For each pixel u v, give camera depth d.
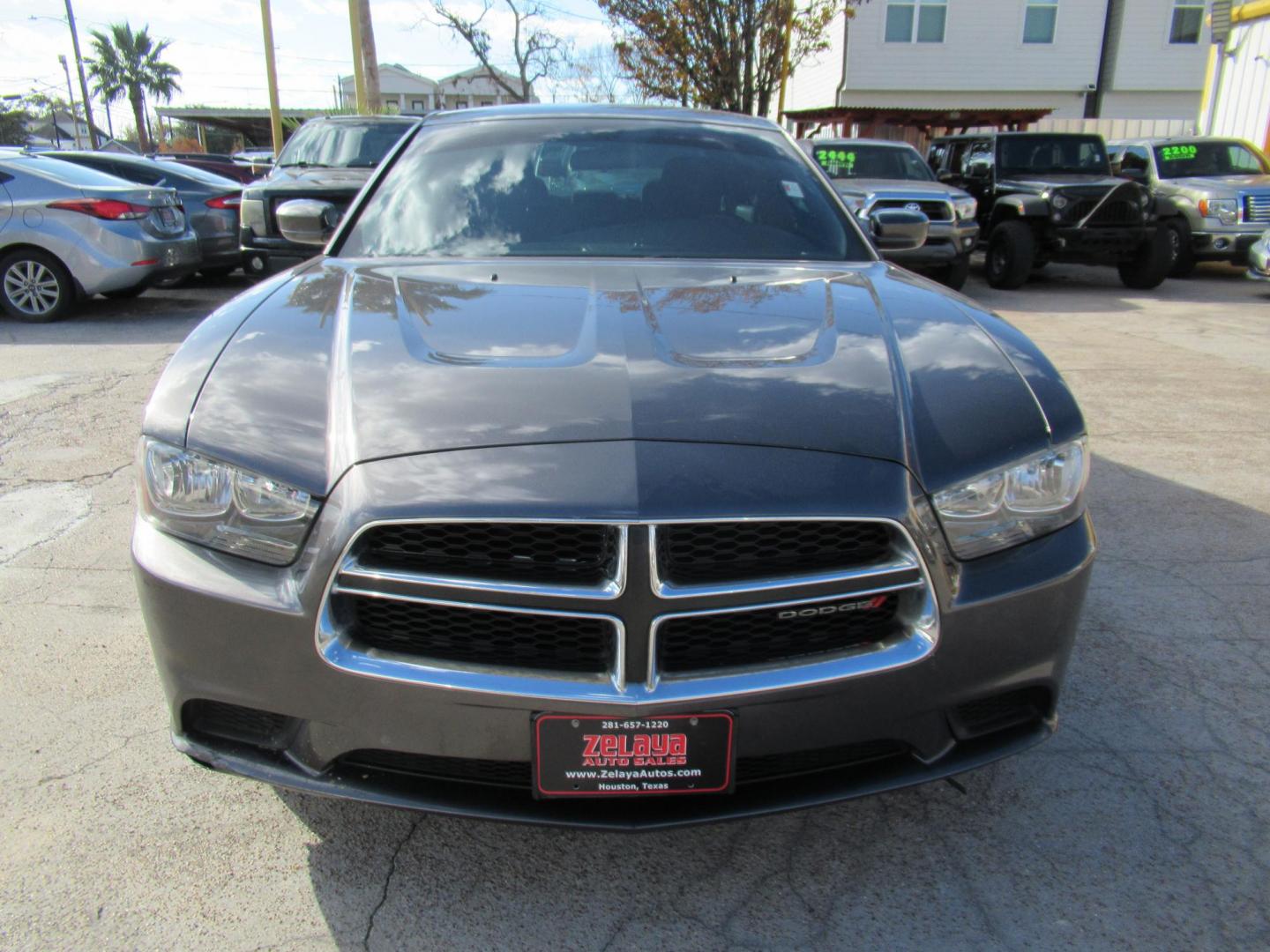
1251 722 2.55
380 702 1.63
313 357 1.93
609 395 1.73
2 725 2.43
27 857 1.98
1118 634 3.03
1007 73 22.75
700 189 2.97
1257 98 13.75
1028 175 11.83
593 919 1.85
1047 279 12.71
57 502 3.99
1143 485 4.43
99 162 10.03
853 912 1.88
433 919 1.85
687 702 1.60
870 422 1.74
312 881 1.94
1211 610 3.19
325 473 1.66
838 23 22.62
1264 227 11.80
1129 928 1.85
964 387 1.90
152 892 1.90
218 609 1.69
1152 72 22.83
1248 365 7.07
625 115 3.28
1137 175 12.38
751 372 1.84
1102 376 6.69
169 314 8.86
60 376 6.19
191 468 1.74
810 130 23.03
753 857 2.03
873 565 1.65
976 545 1.74
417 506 1.57
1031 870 2.00
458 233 2.79
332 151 9.33
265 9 16.12
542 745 1.62
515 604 1.58
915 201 10.18
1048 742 2.45
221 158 21.41
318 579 1.63
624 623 1.57
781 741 1.66
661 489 1.57
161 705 2.53
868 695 1.67
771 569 1.61
